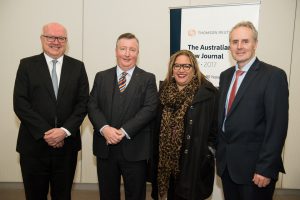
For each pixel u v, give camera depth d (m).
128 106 2.04
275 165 1.58
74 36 3.31
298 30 3.20
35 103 2.03
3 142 3.44
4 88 3.36
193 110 2.00
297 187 3.40
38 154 2.06
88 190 3.49
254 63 1.70
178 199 2.10
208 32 2.69
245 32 1.67
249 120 1.64
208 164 1.99
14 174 3.48
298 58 3.24
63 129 2.01
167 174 2.08
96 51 3.34
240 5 2.60
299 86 3.27
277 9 3.19
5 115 3.40
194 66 2.12
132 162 2.06
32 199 2.12
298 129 3.33
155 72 3.36
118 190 2.18
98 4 3.28
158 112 2.15
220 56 2.68
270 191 1.71
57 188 2.18
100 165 2.12
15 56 3.32
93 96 2.16
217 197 2.67
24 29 3.29
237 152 1.70
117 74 2.13
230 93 1.79
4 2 3.25
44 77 2.04
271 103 1.57
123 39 2.05
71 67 2.14
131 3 3.27
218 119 1.85
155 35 3.30
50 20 3.28
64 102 2.07
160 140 2.10
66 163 2.15
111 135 1.94
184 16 2.74
